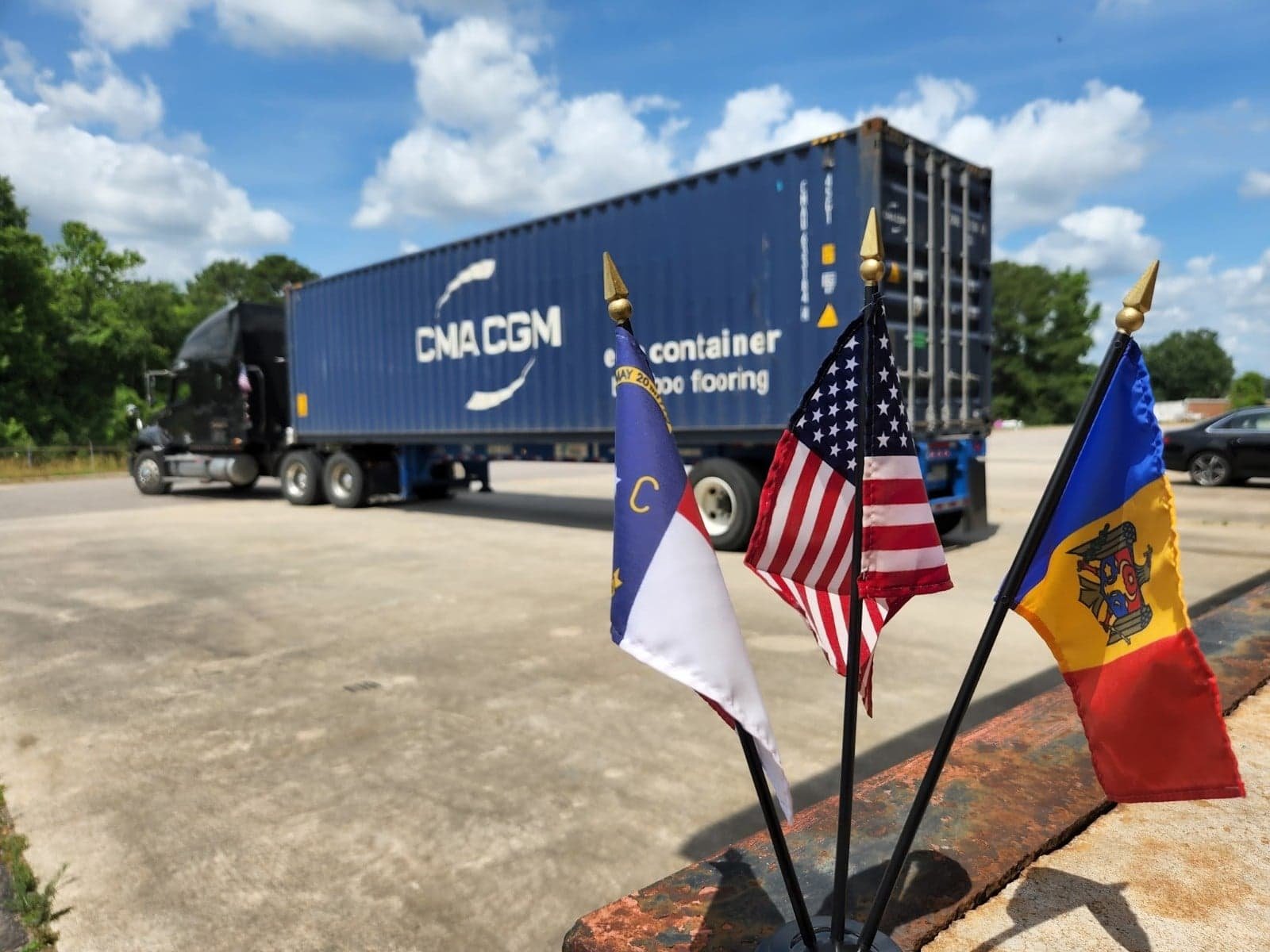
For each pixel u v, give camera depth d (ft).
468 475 45.34
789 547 5.75
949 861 6.58
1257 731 9.29
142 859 9.20
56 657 17.21
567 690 14.51
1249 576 21.88
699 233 28.12
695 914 6.01
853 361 5.56
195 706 14.08
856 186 24.44
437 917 8.04
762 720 5.13
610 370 30.83
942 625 18.37
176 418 53.93
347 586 23.70
